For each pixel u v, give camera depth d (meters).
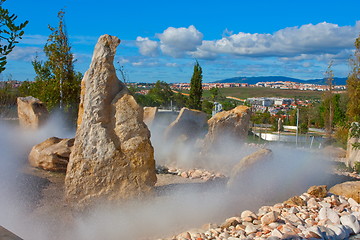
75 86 18.75
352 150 13.60
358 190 8.02
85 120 7.25
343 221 6.37
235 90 146.00
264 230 5.89
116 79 7.64
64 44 18.94
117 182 7.01
